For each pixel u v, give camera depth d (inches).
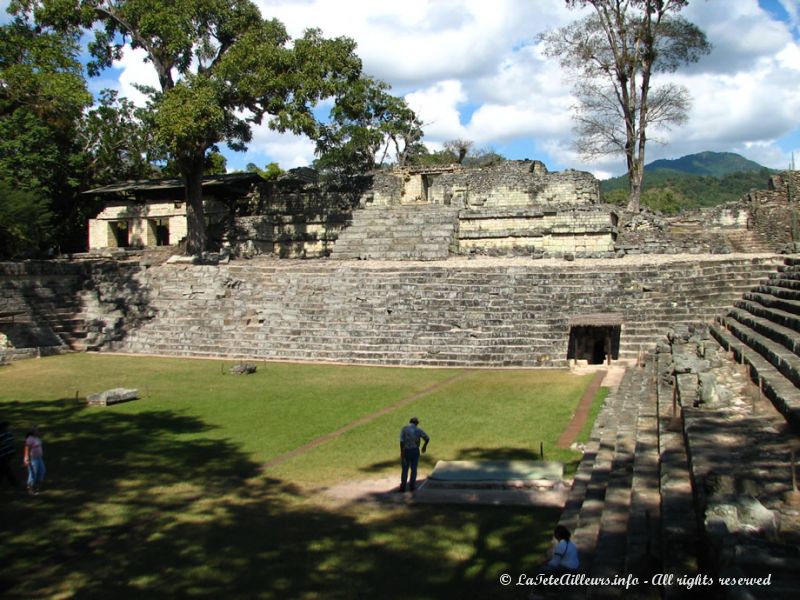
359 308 1224.2
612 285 1149.7
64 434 684.1
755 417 411.5
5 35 1766.7
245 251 1776.6
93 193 1940.2
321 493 503.2
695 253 1363.2
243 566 381.1
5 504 490.9
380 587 349.4
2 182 1625.2
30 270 1382.9
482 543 399.9
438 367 1039.6
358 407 772.0
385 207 1727.4
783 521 250.4
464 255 1556.3
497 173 1697.8
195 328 1282.0
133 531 438.0
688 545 259.9
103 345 1299.2
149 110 1551.4
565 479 502.0
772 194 1636.3
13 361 1174.3
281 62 1473.9
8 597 349.4
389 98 2343.8
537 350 1035.3
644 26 1552.7
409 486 503.8
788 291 782.5
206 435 671.1
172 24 1441.9
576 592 297.3
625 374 851.4
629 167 1662.2
